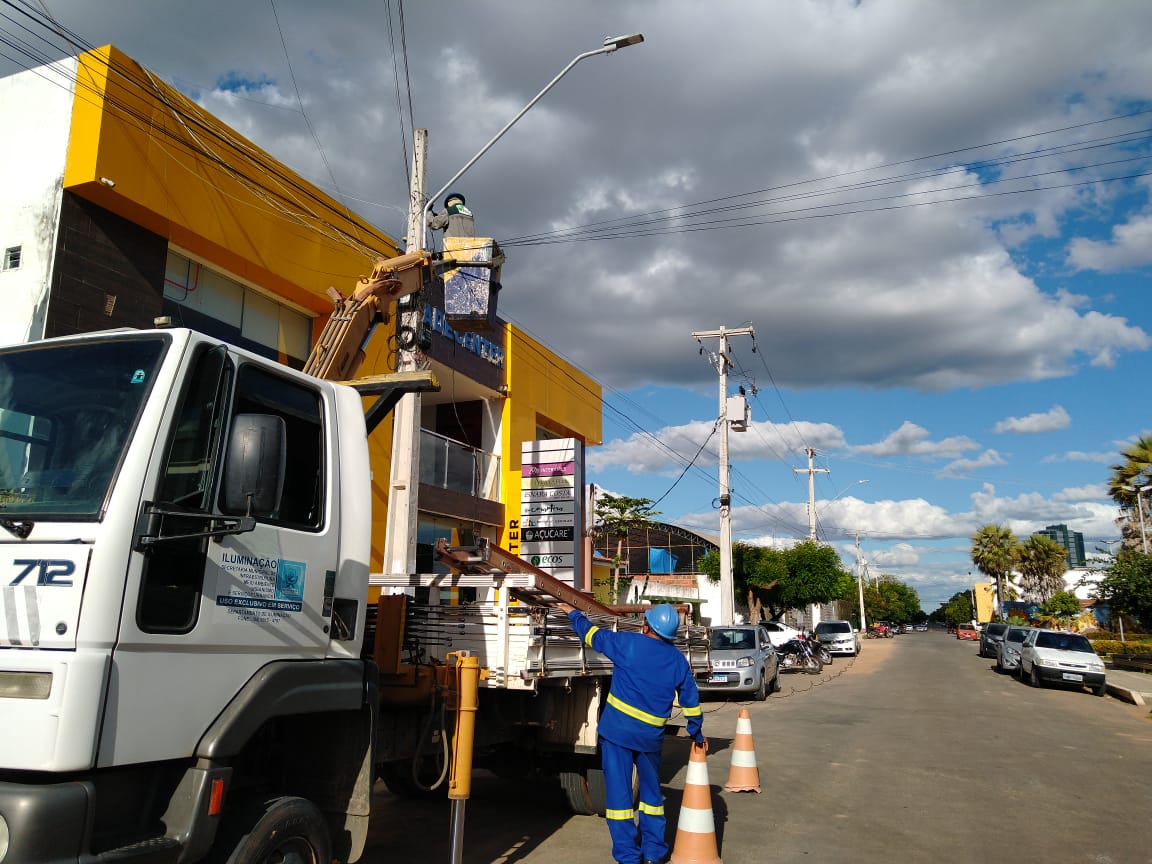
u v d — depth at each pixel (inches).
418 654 233.1
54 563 133.4
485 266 433.4
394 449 439.2
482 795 343.0
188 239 482.9
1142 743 521.7
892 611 4901.6
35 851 119.0
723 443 1153.4
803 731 550.9
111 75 430.9
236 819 153.9
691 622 401.7
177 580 144.4
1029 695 835.4
